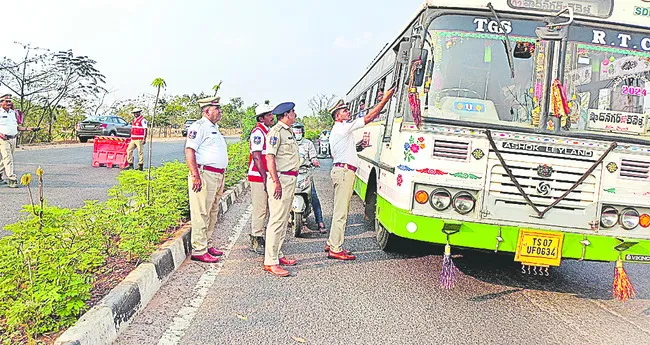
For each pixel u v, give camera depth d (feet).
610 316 19.11
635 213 18.58
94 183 42.63
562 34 19.03
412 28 21.38
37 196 35.01
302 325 16.79
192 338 15.43
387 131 23.25
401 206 18.98
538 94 18.86
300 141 29.60
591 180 18.44
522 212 18.44
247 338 15.61
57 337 13.56
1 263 14.88
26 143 91.71
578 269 25.68
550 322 18.17
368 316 17.84
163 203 25.14
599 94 19.11
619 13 19.44
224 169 23.27
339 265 23.75
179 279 20.71
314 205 29.89
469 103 18.89
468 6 19.34
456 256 26.30
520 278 23.26
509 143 18.34
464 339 16.30
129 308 16.25
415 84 18.66
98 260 17.15
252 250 25.36
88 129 94.99
